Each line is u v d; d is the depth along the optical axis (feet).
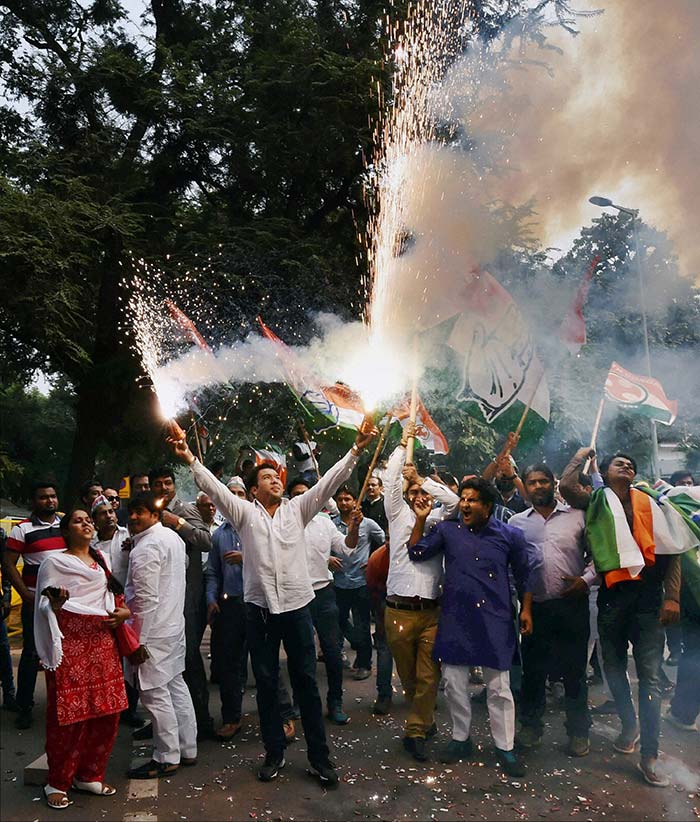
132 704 19.75
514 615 17.30
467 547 17.31
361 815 14.60
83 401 52.60
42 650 14.76
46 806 14.70
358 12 54.80
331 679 20.27
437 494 19.54
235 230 49.06
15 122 55.16
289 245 49.08
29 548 20.03
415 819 14.47
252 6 57.36
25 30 59.16
